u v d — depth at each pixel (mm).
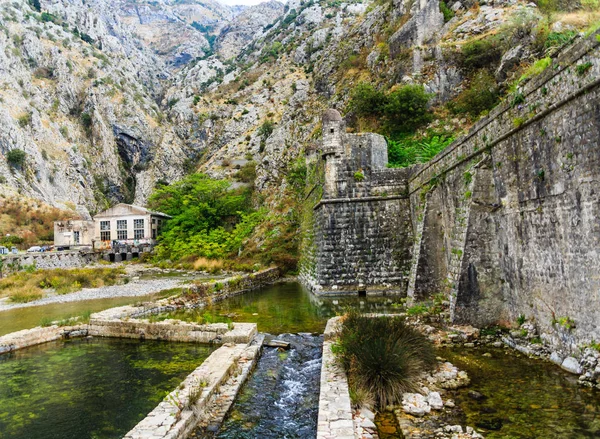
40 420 7602
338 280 21047
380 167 21516
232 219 51938
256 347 11422
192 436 6742
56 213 67938
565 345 7984
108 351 11922
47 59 99812
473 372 8164
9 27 98250
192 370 10109
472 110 33656
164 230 58125
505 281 10656
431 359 8422
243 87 100312
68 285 25891
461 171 13055
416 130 35656
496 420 6188
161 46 186000
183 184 64375
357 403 7016
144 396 8594
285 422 7340
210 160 79938
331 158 21484
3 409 8102
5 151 74438
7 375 10023
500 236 10820
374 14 62312
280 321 15117
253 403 8180
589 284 7227
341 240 21219
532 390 7082
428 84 37062
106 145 93188
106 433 7059
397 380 7410
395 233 20812
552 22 30391
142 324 13242
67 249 54281
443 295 12719
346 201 21250
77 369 10391
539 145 8766
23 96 88125
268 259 33719
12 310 19156
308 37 97125
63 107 95062
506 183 10344
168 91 124750
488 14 38781
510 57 31844
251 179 66188
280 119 77688
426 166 17281
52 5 124250
